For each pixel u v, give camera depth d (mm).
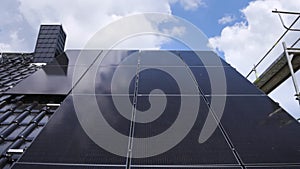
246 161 3291
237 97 5387
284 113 4562
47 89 6469
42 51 12383
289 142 3678
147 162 3246
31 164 3158
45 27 13359
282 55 6605
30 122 5312
